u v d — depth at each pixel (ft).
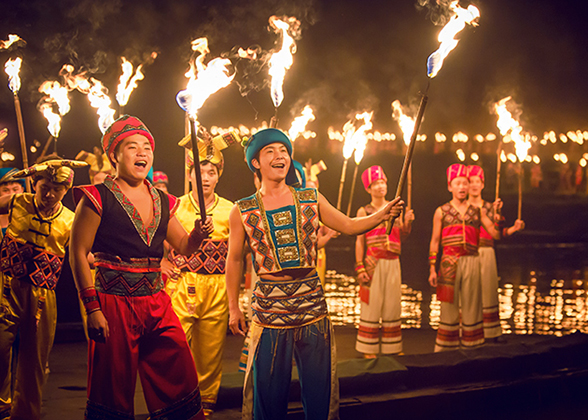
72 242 9.48
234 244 10.70
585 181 72.64
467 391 14.78
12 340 11.89
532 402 15.58
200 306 13.14
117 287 9.57
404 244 53.31
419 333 23.36
